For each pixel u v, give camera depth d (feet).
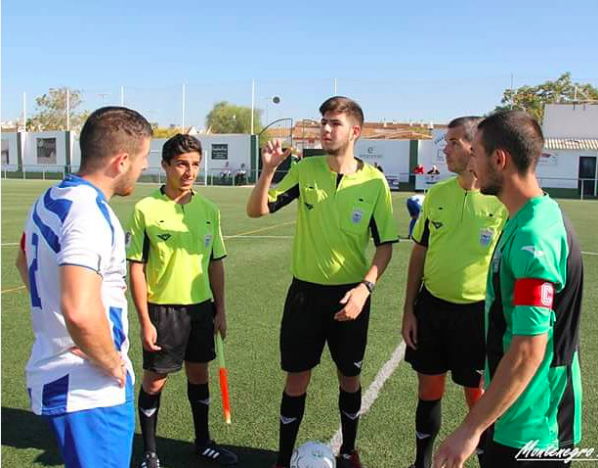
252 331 19.45
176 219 10.87
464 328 10.21
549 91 160.97
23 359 16.52
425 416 10.80
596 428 12.55
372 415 13.32
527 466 6.69
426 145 128.36
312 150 91.30
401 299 23.86
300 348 10.75
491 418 6.21
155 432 11.84
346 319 9.95
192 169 10.88
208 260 11.41
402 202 82.53
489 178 6.70
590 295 24.57
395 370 16.06
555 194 110.01
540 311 6.03
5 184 114.62
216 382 15.20
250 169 138.62
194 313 11.04
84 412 6.78
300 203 10.89
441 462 6.31
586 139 120.26
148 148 7.36
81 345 6.38
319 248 10.57
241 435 12.42
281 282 26.96
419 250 10.88
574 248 6.47
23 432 12.30
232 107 213.05
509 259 6.39
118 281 7.10
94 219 6.52
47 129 202.28
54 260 6.59
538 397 6.58
